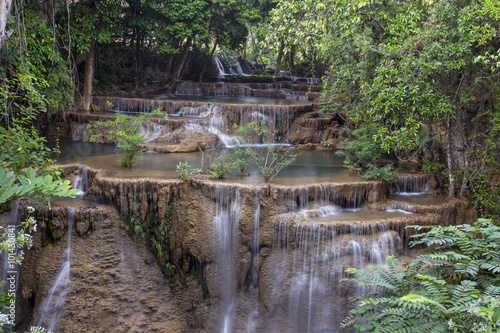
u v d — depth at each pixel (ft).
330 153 53.11
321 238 31.24
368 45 39.60
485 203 38.40
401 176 41.34
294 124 58.90
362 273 18.43
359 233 31.73
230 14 87.51
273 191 33.32
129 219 34.37
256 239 33.14
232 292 33.78
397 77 35.40
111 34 65.41
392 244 31.76
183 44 91.50
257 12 89.20
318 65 103.09
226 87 87.35
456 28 34.83
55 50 51.72
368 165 40.06
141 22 72.64
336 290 31.12
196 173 37.83
